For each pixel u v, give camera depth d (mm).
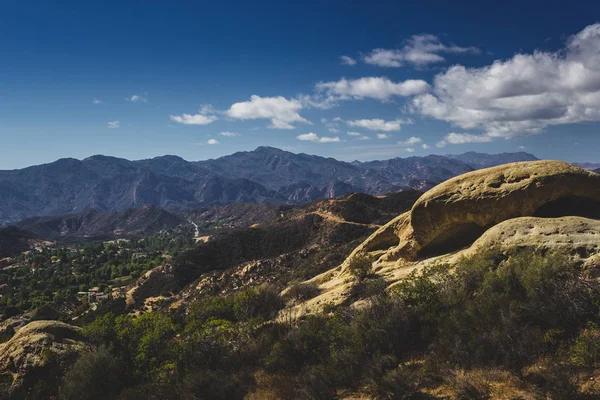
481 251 13836
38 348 15789
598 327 9117
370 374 10484
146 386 13656
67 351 15812
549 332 9508
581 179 14602
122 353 15461
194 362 14641
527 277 10648
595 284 10023
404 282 14000
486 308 10609
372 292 15438
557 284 10133
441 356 10547
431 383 9633
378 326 12000
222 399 12234
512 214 15664
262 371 13625
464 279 12578
